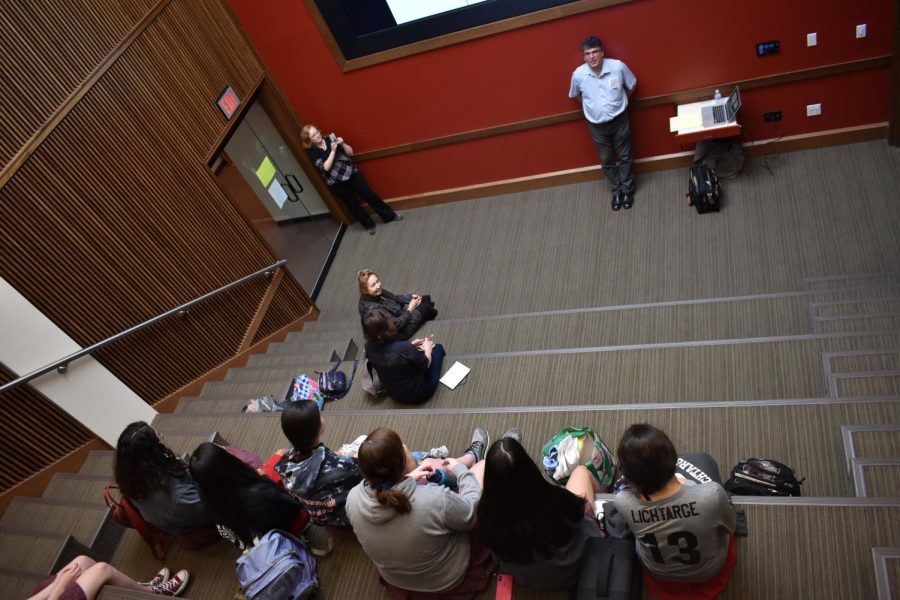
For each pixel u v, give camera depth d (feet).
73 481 14.51
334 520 10.48
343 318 22.33
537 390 14.39
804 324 14.93
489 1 19.26
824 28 17.61
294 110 23.25
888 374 11.43
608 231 20.81
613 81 19.25
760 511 9.21
